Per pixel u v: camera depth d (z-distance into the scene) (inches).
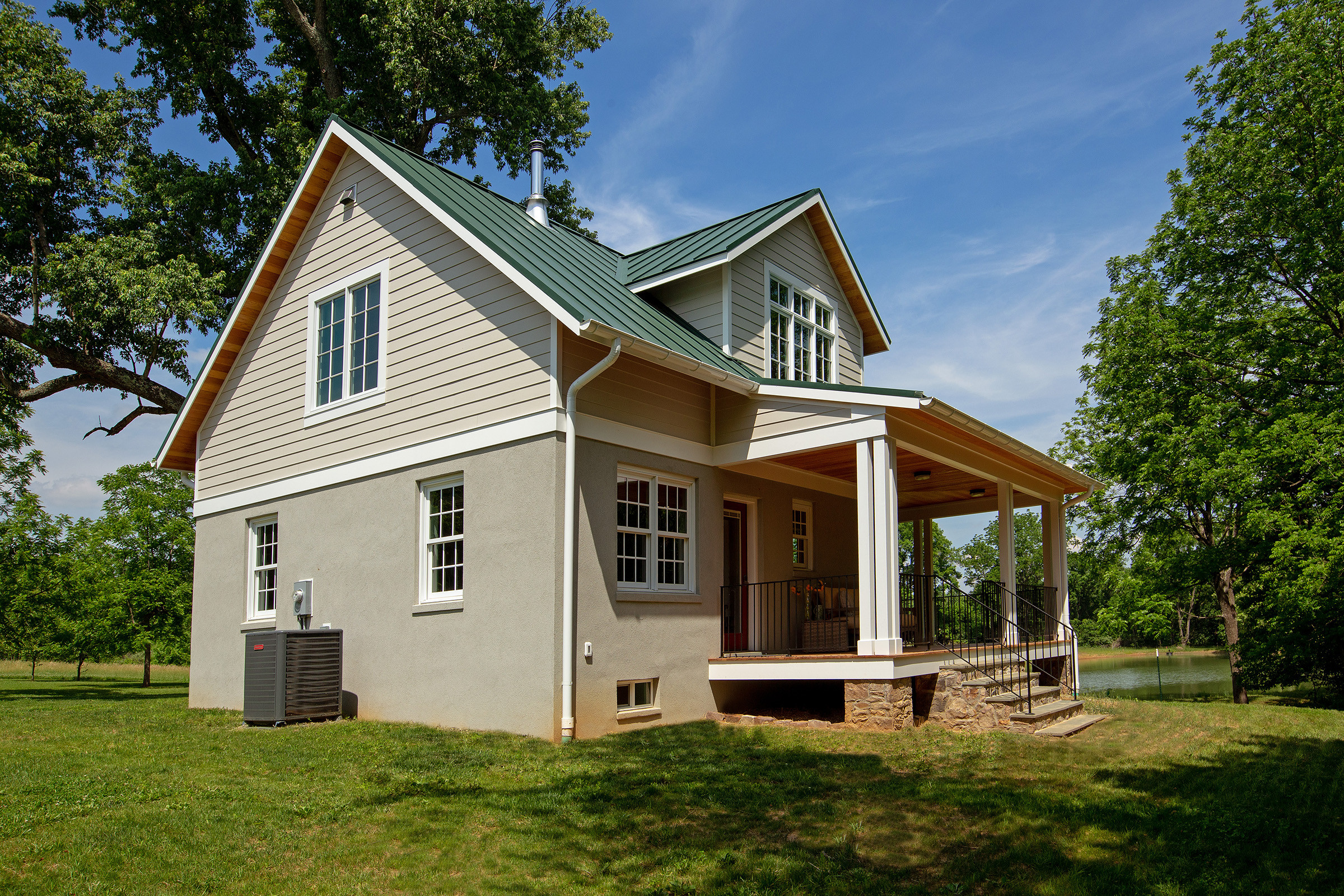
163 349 831.7
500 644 390.0
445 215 430.9
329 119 502.9
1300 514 634.2
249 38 940.0
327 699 444.8
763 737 380.5
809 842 226.7
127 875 199.6
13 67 819.4
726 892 193.9
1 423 889.5
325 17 944.3
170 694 781.3
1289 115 728.3
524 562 384.8
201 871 203.0
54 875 197.9
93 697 700.0
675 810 255.8
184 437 621.0
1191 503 797.9
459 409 426.0
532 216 577.0
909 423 424.8
